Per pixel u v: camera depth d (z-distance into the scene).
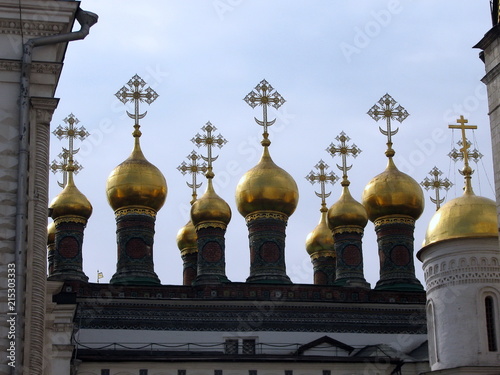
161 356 61.84
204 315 66.75
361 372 63.38
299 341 67.25
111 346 64.94
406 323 69.44
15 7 35.59
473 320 58.19
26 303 34.03
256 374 62.31
